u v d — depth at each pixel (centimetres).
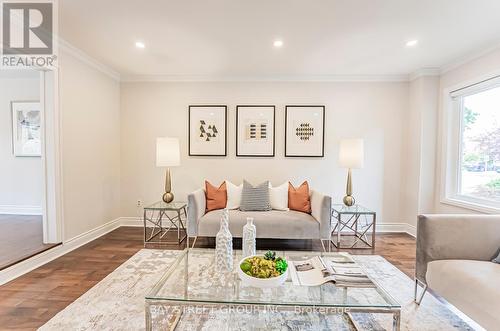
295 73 386
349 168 352
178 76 400
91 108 344
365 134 398
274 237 309
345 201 354
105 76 372
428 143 362
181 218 402
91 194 347
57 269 260
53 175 289
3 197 444
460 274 165
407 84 393
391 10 221
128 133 411
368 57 324
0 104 442
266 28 254
